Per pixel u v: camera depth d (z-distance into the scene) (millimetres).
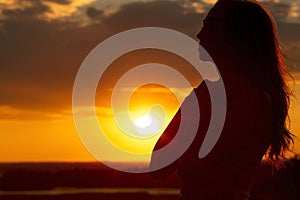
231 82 2953
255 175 3004
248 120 2863
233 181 2859
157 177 3020
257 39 3020
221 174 2857
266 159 3127
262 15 3047
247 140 2863
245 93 2898
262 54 3018
